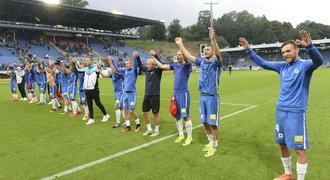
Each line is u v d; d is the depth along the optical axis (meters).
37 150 6.16
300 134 3.88
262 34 110.25
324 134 6.64
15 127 8.64
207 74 5.49
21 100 15.62
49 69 11.62
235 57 81.94
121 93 8.14
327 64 65.12
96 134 7.39
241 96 14.24
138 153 5.72
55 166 5.16
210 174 4.57
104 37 60.00
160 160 5.28
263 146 5.96
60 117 10.16
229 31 107.81
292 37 113.31
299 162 3.99
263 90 16.88
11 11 43.84
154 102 6.94
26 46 45.94
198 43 86.25
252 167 4.82
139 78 35.22
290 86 3.93
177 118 6.49
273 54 76.88
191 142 6.38
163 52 73.94
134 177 4.55
